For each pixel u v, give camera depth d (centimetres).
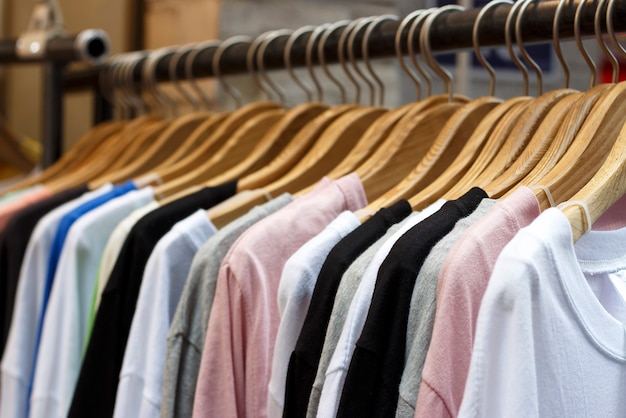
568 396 58
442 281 60
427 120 90
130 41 198
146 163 120
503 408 55
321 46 103
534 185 69
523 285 54
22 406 103
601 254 73
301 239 81
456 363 59
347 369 65
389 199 80
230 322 78
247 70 115
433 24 90
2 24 214
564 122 73
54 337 99
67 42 132
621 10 73
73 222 102
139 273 90
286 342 72
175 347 81
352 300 67
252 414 78
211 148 113
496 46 86
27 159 166
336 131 97
